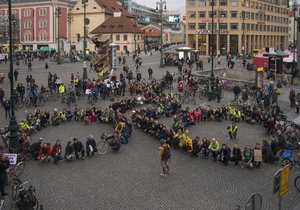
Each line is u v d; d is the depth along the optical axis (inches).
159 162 775.1
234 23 4254.4
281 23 5506.9
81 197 607.2
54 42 4377.5
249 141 930.1
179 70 2069.4
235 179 692.1
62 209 566.3
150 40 5305.1
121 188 643.5
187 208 571.2
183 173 717.9
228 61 2502.5
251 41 4576.8
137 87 1501.0
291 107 1290.6
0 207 544.4
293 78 1822.1
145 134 977.5
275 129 968.9
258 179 693.3
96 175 701.9
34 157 780.6
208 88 1439.5
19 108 1259.8
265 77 1955.0
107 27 4357.8
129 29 4298.7
